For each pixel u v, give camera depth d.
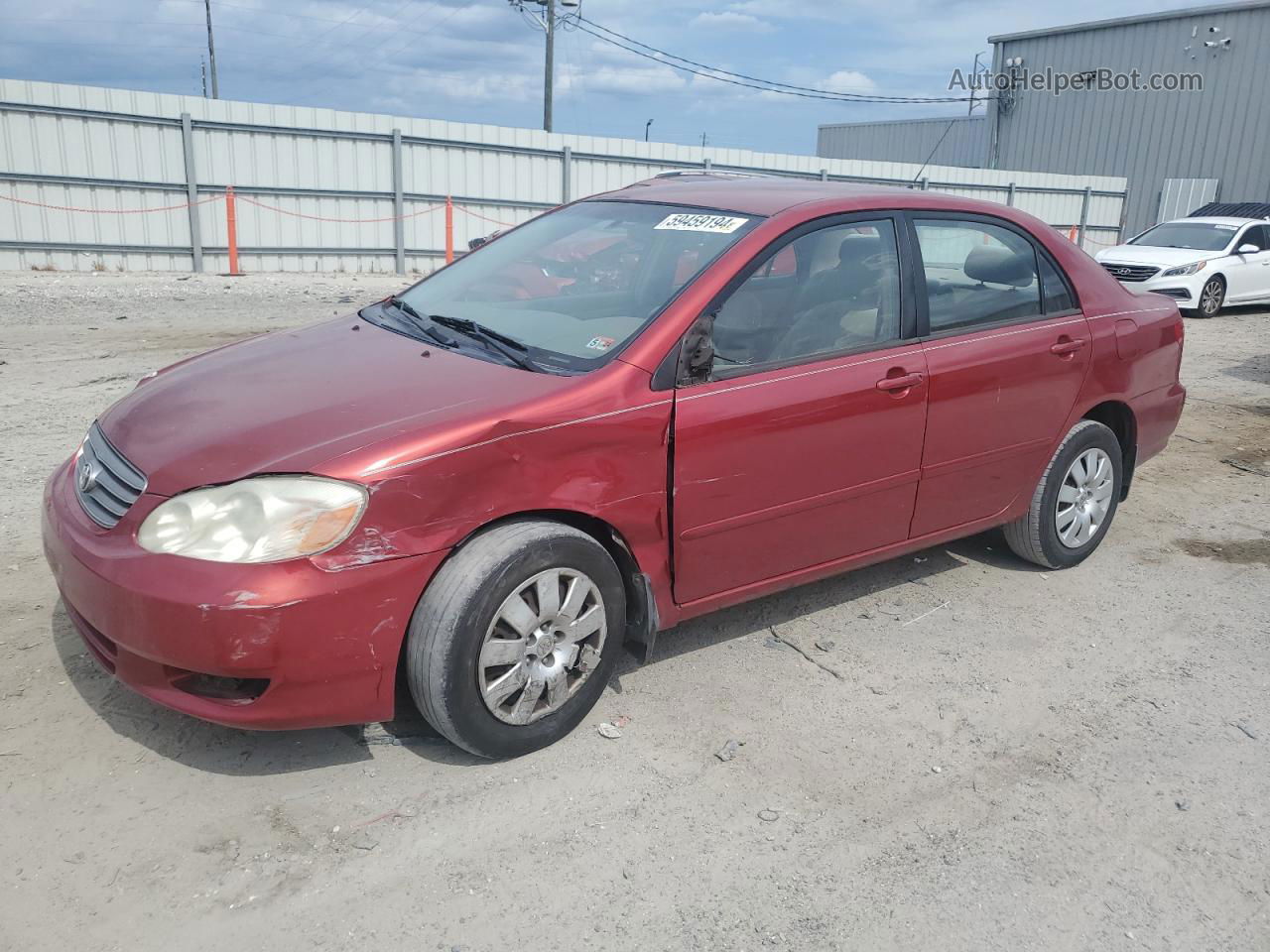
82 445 3.48
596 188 21.06
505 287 4.02
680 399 3.29
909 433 3.90
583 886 2.65
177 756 3.08
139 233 16.78
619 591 3.27
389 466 2.76
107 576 2.72
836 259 3.77
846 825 2.94
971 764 3.27
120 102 16.08
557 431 3.03
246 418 3.01
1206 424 8.10
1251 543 5.36
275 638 2.64
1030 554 4.77
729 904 2.61
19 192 15.69
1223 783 3.23
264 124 17.38
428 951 2.41
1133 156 29.77
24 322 11.09
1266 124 26.97
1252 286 16.17
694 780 3.11
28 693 3.35
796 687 3.69
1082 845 2.91
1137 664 3.98
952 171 25.70
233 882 2.59
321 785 2.99
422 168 19.11
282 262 18.20
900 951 2.49
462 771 3.10
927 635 4.16
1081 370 4.51
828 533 3.82
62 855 2.65
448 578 2.88
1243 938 2.59
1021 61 32.06
